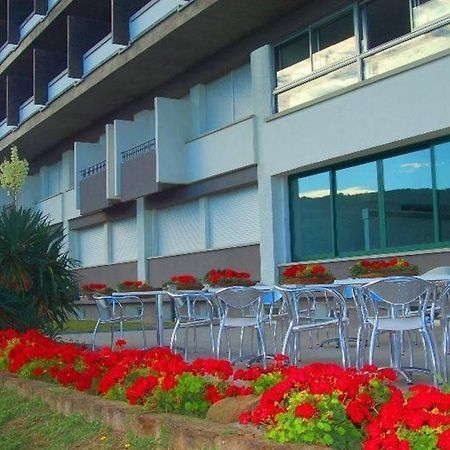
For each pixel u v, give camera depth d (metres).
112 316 10.90
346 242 14.91
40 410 5.88
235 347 10.70
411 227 13.45
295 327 7.14
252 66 17.12
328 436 3.54
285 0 15.51
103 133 25.73
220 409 4.47
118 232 24.17
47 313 10.72
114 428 4.88
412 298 6.03
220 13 16.25
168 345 10.92
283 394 3.93
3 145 29.98
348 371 4.18
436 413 3.32
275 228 16.25
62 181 28.98
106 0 22.34
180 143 19.50
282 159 16.02
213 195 18.92
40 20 24.95
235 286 8.20
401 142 13.33
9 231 10.30
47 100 25.56
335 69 14.86
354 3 14.39
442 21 12.52
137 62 19.50
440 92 12.44
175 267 20.31
